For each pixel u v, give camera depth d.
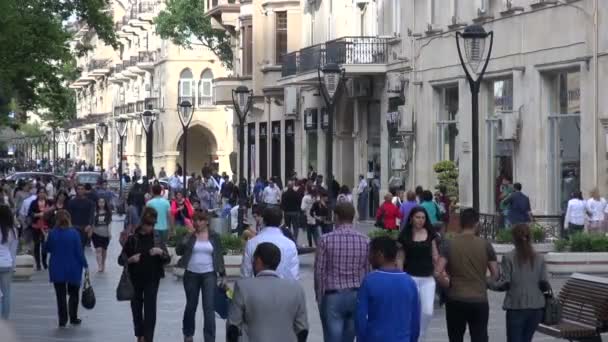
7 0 41.62
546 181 37.56
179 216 34.91
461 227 14.87
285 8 64.50
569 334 15.50
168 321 22.09
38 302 25.28
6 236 19.23
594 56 34.41
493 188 40.84
